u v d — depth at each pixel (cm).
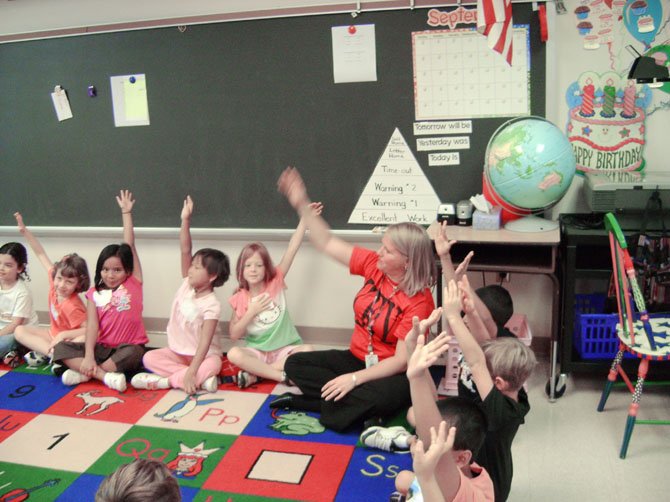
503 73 303
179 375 311
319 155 333
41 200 380
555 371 295
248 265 319
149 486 146
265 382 318
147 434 273
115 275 330
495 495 191
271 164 341
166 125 350
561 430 268
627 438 247
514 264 288
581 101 306
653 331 259
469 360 188
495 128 310
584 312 318
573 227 284
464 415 171
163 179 358
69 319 339
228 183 349
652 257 283
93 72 353
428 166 321
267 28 324
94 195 371
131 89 349
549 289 330
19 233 389
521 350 188
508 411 183
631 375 294
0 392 315
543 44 296
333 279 353
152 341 376
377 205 332
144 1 339
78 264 337
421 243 264
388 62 314
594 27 297
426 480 140
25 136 372
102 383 321
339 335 360
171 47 339
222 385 315
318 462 248
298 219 345
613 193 276
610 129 306
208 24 331
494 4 277
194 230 359
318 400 285
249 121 338
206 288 321
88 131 362
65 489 238
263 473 243
